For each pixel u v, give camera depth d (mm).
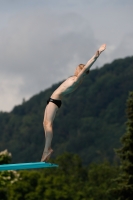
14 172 65625
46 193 109750
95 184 146875
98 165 152625
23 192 106688
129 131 66250
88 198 126375
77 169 155500
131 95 67500
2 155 64375
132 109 67000
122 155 66188
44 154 25188
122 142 66312
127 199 64875
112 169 147000
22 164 24672
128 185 64312
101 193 133625
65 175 149375
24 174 109562
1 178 64562
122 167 65938
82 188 139000
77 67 25547
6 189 67562
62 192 112062
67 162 157000
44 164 24766
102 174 146625
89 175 148625
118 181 65875
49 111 25250
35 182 110125
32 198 107312
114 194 65500
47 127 25188
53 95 25359
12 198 105438
